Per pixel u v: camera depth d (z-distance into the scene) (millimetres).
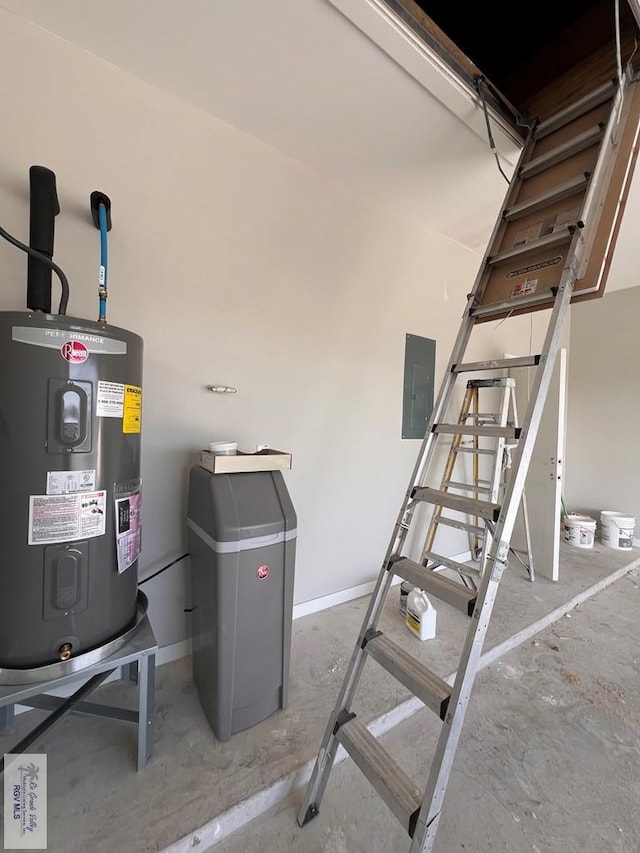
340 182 2293
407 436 2832
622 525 3814
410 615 2215
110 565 1238
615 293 4156
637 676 1965
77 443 1132
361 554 2643
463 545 3385
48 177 1238
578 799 1307
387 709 1590
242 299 1970
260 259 2016
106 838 1076
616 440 4152
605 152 1294
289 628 1553
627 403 4074
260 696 1491
